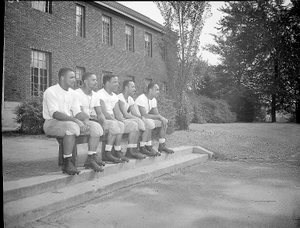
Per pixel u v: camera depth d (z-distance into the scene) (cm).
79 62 1476
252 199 343
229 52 860
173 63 1047
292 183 416
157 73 2008
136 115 551
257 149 661
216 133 841
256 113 1061
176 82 1046
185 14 1030
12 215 256
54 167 421
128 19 1838
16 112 914
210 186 404
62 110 396
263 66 618
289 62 560
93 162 400
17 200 295
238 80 850
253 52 623
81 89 450
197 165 570
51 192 328
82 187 351
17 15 1163
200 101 1255
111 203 329
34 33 1237
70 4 1422
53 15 1329
